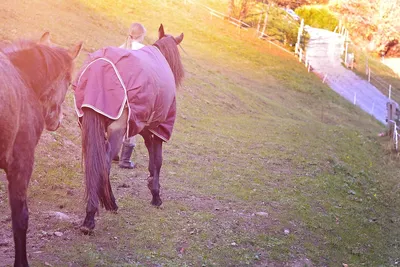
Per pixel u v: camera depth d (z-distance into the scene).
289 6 42.25
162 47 6.86
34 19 16.34
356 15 44.22
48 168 7.49
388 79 34.91
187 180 8.44
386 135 18.23
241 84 22.00
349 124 22.14
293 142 13.41
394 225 8.82
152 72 5.85
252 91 21.34
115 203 6.29
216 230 6.35
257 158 10.97
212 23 32.06
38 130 4.45
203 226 6.37
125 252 5.29
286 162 11.03
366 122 23.56
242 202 7.71
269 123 15.84
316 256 6.45
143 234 5.79
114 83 5.46
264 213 7.30
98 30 19.23
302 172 10.39
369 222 8.44
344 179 10.65
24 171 4.25
